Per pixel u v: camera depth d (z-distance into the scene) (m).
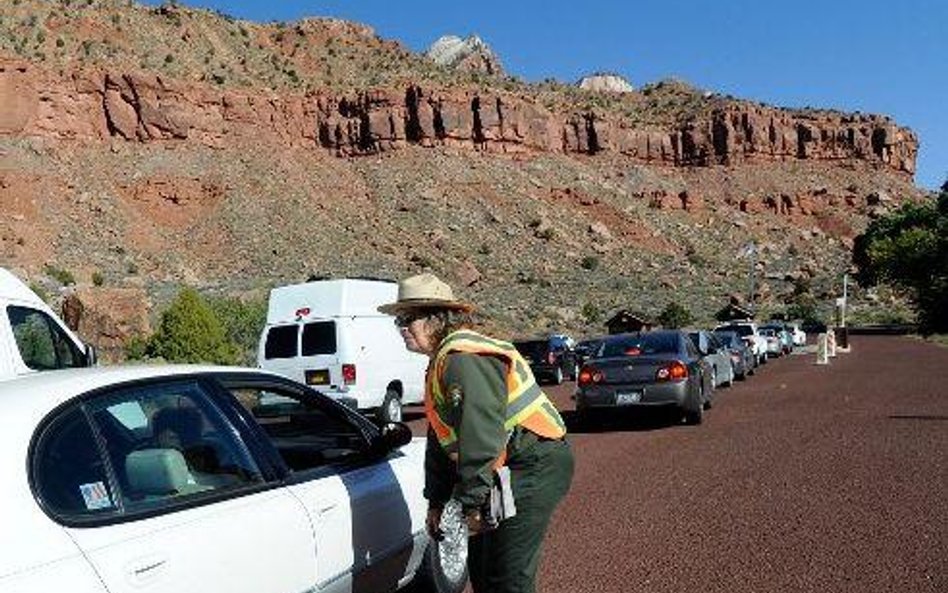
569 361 31.72
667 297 109.56
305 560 4.31
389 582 5.27
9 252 105.31
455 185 149.12
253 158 142.00
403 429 5.34
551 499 4.08
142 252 115.94
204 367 4.53
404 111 158.88
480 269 123.62
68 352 8.93
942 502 8.23
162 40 157.00
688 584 6.19
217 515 3.89
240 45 171.62
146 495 3.70
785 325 51.66
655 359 14.83
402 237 130.50
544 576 6.51
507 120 164.75
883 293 115.38
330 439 5.63
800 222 178.62
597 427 15.50
